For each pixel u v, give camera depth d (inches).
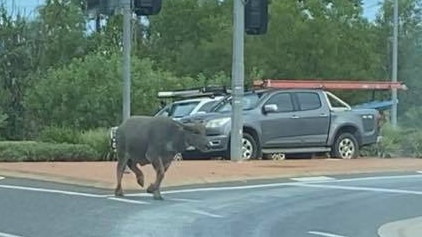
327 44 1929.1
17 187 668.1
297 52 1939.0
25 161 891.4
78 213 534.0
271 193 652.1
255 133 888.3
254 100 906.7
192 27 2359.7
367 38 2085.4
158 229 477.1
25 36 1528.1
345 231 485.7
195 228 483.5
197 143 611.8
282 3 1946.4
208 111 911.7
